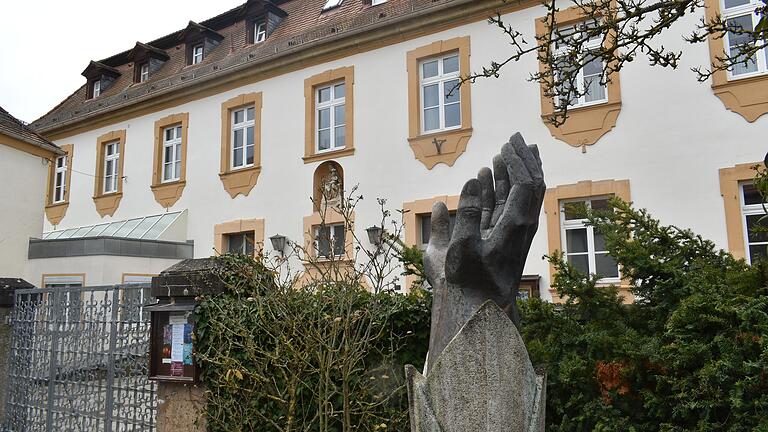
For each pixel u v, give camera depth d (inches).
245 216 546.3
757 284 113.1
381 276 182.5
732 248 338.3
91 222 671.1
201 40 695.7
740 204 342.0
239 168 559.8
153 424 172.6
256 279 165.0
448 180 440.5
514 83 422.3
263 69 551.5
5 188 524.1
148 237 563.2
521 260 86.9
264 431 160.9
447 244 94.9
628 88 382.0
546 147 403.2
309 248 494.3
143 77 759.7
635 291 133.6
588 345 128.2
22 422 216.2
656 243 134.2
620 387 118.5
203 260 176.1
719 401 101.9
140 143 643.5
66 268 526.9
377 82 487.8
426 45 466.6
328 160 501.4
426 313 177.5
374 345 164.7
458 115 454.3
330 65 516.4
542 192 86.9
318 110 530.3
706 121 356.8
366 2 557.3
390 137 473.4
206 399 164.1
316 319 160.1
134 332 182.7
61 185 725.9
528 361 81.2
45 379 210.8
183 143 604.4
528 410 80.0
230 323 158.2
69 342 202.7
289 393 156.0
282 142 535.2
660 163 366.0
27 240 542.9
